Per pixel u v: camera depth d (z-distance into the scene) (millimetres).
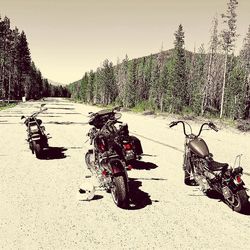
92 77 142500
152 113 35938
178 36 61844
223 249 4441
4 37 71125
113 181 5953
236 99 61094
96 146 6645
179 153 11148
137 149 8789
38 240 4617
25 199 6230
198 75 87688
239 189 5531
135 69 96062
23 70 88438
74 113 32406
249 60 71188
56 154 10656
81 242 4570
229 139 15047
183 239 4711
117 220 5348
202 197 6551
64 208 5828
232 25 53188
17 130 16297
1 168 8570
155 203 6180
